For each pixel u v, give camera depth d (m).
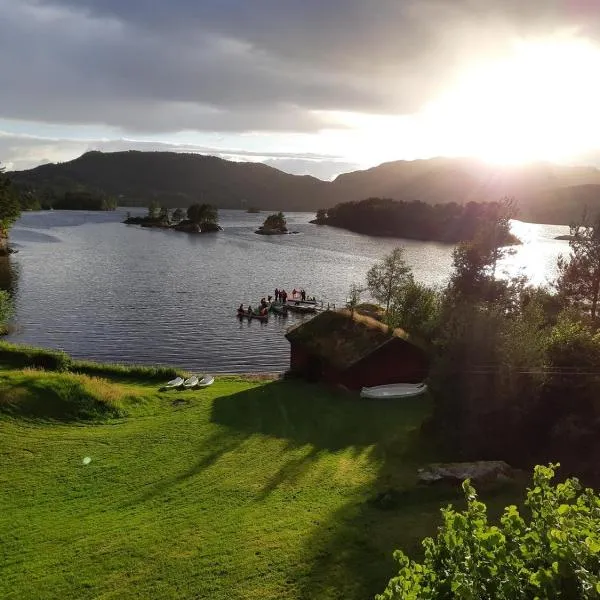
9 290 90.38
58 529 21.25
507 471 24.70
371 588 16.44
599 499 8.97
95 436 31.23
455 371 28.39
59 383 35.97
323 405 36.94
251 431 32.00
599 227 49.56
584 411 26.88
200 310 81.62
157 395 39.69
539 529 8.51
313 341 44.22
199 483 25.09
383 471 25.75
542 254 170.00
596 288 49.25
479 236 55.94
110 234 199.50
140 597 17.03
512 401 27.47
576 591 7.32
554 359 28.98
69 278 104.31
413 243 196.62
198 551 19.31
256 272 121.00
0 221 142.88
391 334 42.34
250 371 54.03
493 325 28.78
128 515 22.33
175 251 155.50
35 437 30.50
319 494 23.52
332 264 136.12
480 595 7.71
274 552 18.89
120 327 69.94
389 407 36.78
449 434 28.28
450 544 8.52
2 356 44.19
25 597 17.33
